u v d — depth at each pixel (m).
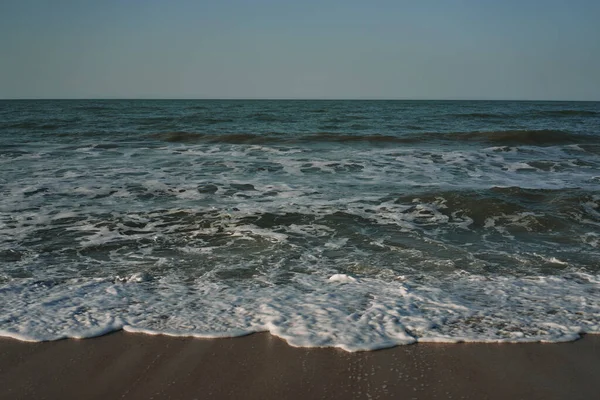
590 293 4.67
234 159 12.80
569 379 3.21
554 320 4.06
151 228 6.85
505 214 7.59
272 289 4.74
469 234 6.74
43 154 13.52
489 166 11.95
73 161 12.38
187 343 3.65
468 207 7.89
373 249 6.06
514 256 5.82
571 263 5.58
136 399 2.98
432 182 10.01
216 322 3.98
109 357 3.46
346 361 3.40
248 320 4.02
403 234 6.70
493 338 3.74
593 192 8.80
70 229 6.76
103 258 5.67
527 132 17.66
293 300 4.45
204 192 9.02
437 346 3.61
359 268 5.38
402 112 38.53
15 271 5.21
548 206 8.07
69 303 4.35
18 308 4.23
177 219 7.27
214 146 15.39
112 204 8.12
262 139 17.12
